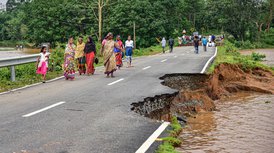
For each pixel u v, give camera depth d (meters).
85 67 18.59
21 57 16.55
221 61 21.27
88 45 17.92
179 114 11.20
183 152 7.39
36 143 6.84
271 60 38.75
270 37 97.12
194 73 17.53
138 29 70.81
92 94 12.07
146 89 13.02
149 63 24.31
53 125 8.14
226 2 92.06
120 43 20.75
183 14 105.56
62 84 14.74
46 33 78.00
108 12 73.00
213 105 13.11
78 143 6.88
